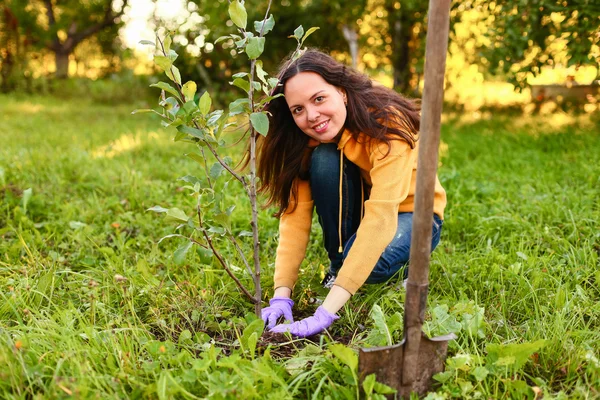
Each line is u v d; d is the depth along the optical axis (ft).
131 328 6.17
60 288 7.81
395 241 7.18
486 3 18.01
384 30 29.89
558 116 23.98
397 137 6.72
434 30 4.66
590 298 7.45
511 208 11.18
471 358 5.64
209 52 32.40
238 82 5.75
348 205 7.51
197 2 30.42
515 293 7.54
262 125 5.57
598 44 15.64
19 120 25.77
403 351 5.23
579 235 9.32
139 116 30.12
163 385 5.06
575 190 12.02
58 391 5.16
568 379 5.57
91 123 26.08
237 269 8.30
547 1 15.61
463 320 6.33
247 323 6.64
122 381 5.44
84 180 13.85
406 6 26.66
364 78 7.04
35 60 53.36
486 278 7.98
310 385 5.61
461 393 5.30
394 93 7.25
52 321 6.30
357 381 5.25
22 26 52.21
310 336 6.64
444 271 7.96
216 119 5.78
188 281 7.96
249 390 5.11
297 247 7.56
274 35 31.76
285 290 7.33
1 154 15.74
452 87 34.83
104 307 7.09
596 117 22.31
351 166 7.43
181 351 6.15
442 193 7.82
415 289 5.09
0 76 43.14
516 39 16.55
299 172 7.59
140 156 17.53
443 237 10.10
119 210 11.57
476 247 9.23
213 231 6.18
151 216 10.98
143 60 52.60
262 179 7.61
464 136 19.77
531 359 5.88
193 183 6.19
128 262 9.02
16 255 8.97
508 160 15.33
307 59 6.61
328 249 7.89
